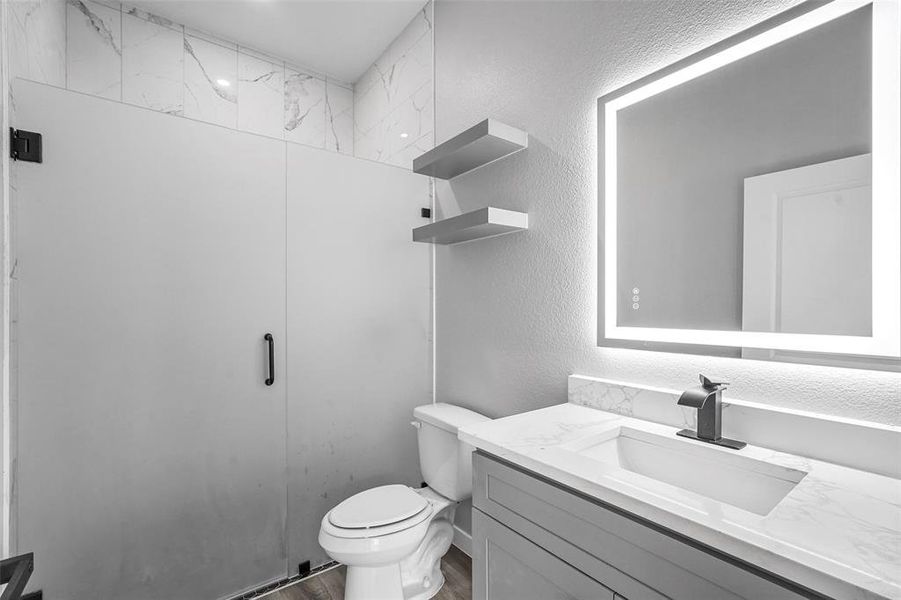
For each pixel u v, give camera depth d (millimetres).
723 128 1158
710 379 1197
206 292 1743
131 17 2369
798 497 772
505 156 1870
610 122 1430
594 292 1509
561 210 1625
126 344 1579
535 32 1729
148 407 1620
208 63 2598
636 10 1383
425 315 2355
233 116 2676
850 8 951
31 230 1413
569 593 902
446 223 1824
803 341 1023
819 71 996
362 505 1675
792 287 1040
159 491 1641
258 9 2383
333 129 3076
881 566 563
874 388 931
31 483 1412
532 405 1742
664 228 1288
